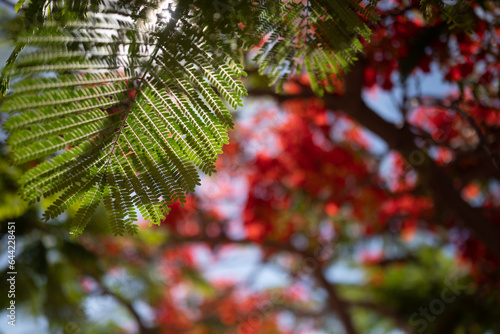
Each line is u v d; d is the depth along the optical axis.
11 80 1.21
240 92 1.48
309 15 1.61
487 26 2.66
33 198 1.39
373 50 3.25
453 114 6.23
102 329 8.52
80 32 1.28
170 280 10.42
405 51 3.05
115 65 1.36
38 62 1.23
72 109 1.32
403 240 8.73
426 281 7.98
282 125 7.96
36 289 3.79
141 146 1.47
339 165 7.98
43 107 1.27
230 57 1.47
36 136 1.29
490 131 3.97
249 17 1.49
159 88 1.44
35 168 1.37
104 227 3.50
